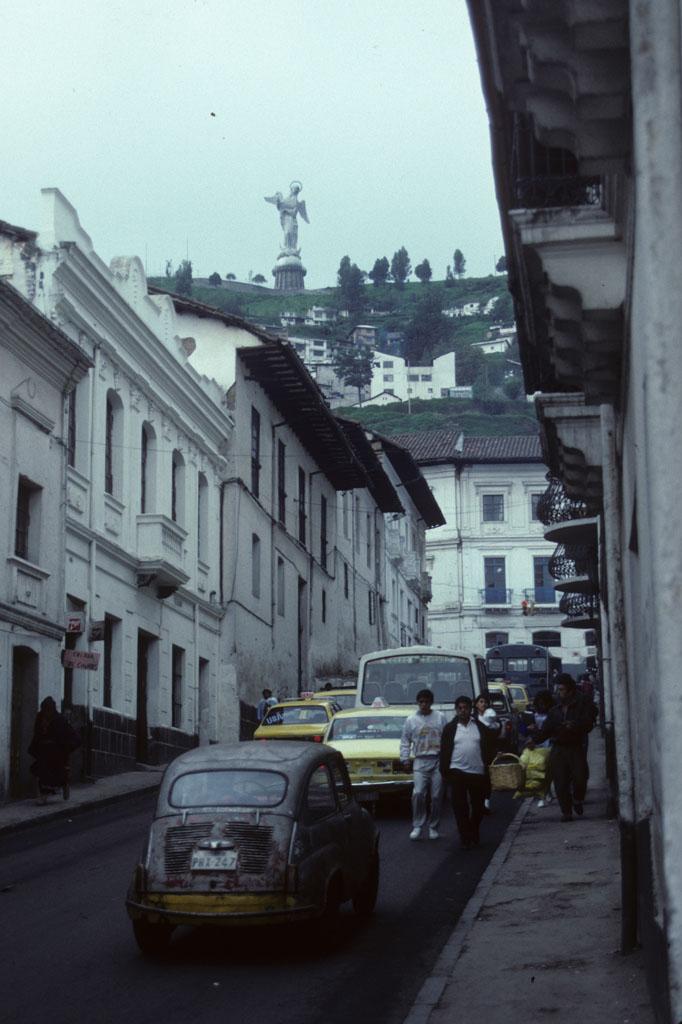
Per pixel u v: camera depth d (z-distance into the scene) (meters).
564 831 19.77
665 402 6.11
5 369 25.44
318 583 53.69
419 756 19.50
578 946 11.36
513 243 12.84
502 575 89.00
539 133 8.08
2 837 20.72
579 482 15.13
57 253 28.45
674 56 6.16
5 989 10.62
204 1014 9.77
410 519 76.88
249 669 43.03
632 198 7.68
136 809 24.80
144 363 34.16
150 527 33.69
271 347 42.44
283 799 11.95
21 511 26.69
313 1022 9.49
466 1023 9.12
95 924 13.32
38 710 26.30
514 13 7.67
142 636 34.44
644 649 7.97
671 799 5.97
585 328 9.99
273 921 11.40
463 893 14.92
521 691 51.03
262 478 45.81
